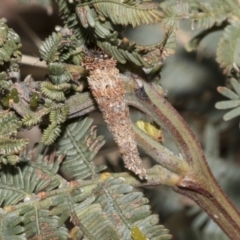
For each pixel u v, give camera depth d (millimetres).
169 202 317
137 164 251
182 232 319
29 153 255
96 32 244
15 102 246
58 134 247
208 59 323
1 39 243
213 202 260
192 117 326
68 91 250
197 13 276
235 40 272
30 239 248
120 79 248
